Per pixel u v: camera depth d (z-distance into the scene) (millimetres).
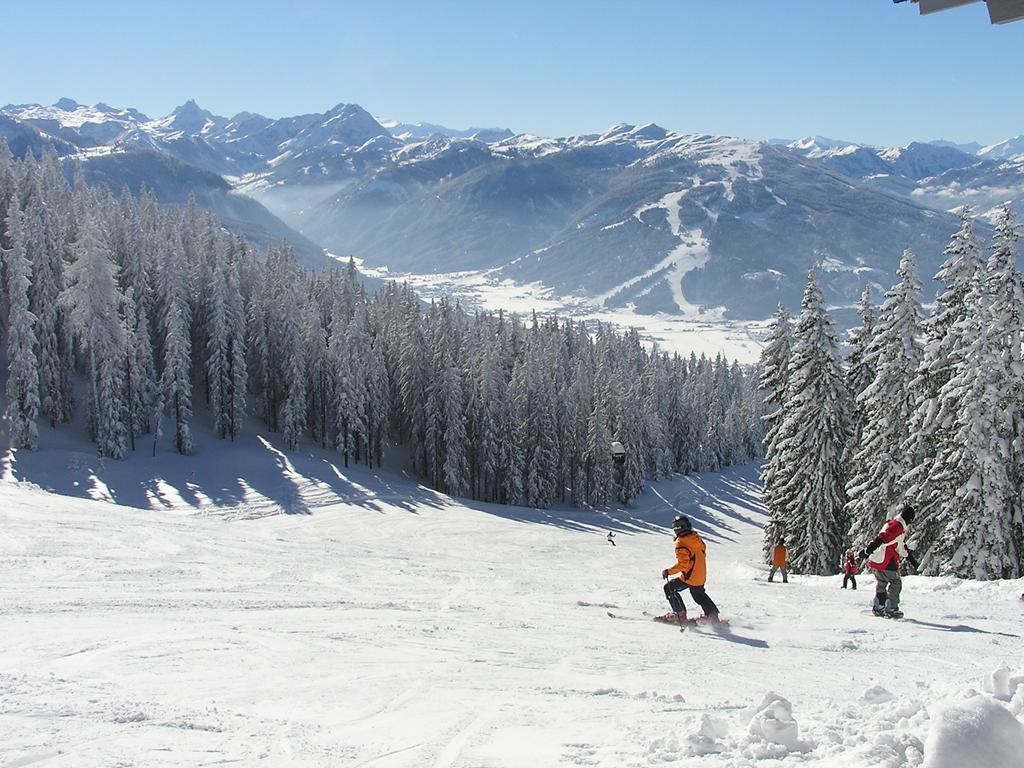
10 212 59906
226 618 10930
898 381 31484
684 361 136125
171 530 24609
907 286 31750
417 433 77375
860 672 9383
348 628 10633
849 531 32906
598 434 80562
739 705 7289
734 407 123312
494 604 14000
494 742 5668
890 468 31188
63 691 6473
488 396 74500
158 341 74000
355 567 19703
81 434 65312
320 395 77500
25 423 58312
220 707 6340
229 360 73500
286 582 15883
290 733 5711
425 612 12695
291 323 72688
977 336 26000
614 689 7785
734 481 108312
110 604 11617
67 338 66562
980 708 4117
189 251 90438
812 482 35000
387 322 88500
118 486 56094
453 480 72500
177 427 65750
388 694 7137
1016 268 25750
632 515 80688
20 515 23922
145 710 6023
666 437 101938
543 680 8102
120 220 81250
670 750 5254
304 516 54000
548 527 59594
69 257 74750
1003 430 25578
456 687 7555
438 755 5305
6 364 67812
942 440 27391
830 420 34594
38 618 10141
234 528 29391
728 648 10695
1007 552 25219
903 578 19406
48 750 4930
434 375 74938
